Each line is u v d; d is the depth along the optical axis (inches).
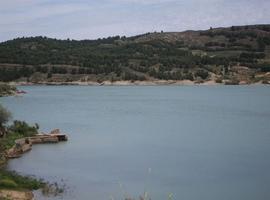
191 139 3179.1
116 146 2837.1
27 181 1752.0
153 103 6924.2
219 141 3078.2
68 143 2903.5
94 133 3472.0
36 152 2544.3
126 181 1910.7
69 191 1711.4
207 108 6082.7
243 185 1860.2
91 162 2297.0
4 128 2741.1
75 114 5177.2
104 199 1636.3
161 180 1936.5
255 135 3383.4
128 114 5216.5
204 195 1728.6
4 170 1971.0
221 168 2170.3
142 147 2810.0
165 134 3454.7
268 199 1675.7
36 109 5782.5
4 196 1509.6
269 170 2129.7
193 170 2138.3
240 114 5201.8
